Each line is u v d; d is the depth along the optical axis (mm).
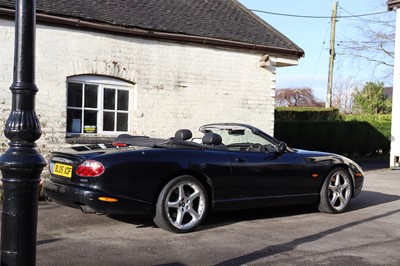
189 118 10797
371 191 10531
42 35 8922
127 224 6445
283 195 7035
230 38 11273
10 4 8484
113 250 5219
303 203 7328
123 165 5691
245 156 6703
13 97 3316
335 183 7648
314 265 4875
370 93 35875
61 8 9234
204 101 11008
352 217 7395
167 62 10461
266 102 11969
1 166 3236
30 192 3283
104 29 9508
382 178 13430
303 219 7184
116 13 10102
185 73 10719
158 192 5953
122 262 4809
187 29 10812
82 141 9336
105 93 9828
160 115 10406
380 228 6641
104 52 9625
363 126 20375
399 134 16359
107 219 6699
